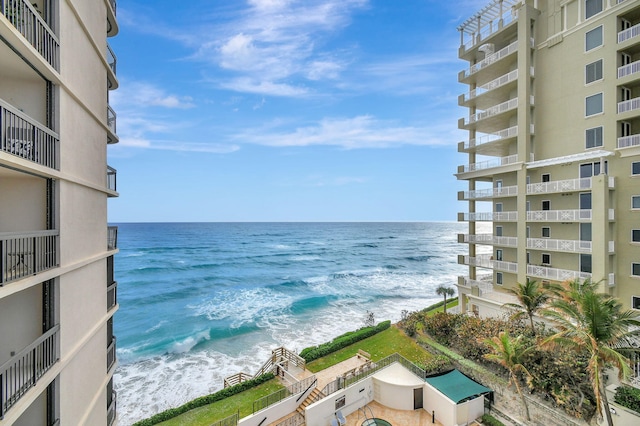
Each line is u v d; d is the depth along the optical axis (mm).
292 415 15547
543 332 19016
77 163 8375
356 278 53562
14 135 6109
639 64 18719
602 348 12078
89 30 9266
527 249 24188
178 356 24516
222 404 16219
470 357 19609
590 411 14250
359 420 15812
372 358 21219
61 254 7355
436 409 15984
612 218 19734
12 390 6164
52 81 7211
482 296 25828
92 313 9172
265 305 37500
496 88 26688
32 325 7168
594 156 19859
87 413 8695
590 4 21219
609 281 19406
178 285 46750
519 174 24500
